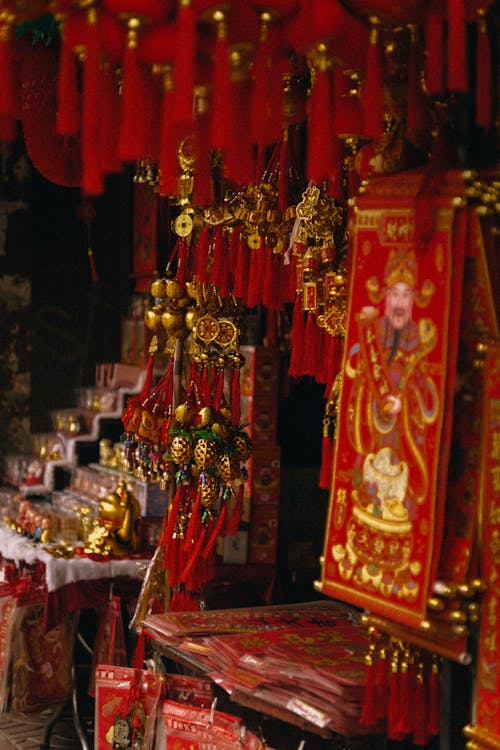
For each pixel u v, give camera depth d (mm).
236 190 4004
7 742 5699
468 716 2738
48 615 5203
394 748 2977
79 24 2443
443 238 2545
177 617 4039
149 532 5676
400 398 2629
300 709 3039
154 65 2498
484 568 2559
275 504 5242
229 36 2463
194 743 3584
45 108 3816
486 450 2551
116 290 9055
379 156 2789
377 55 2506
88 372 9055
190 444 4133
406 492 2592
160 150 2787
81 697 5543
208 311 4270
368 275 2746
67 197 8945
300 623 3973
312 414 5680
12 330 8828
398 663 2713
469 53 2631
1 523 6465
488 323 2570
